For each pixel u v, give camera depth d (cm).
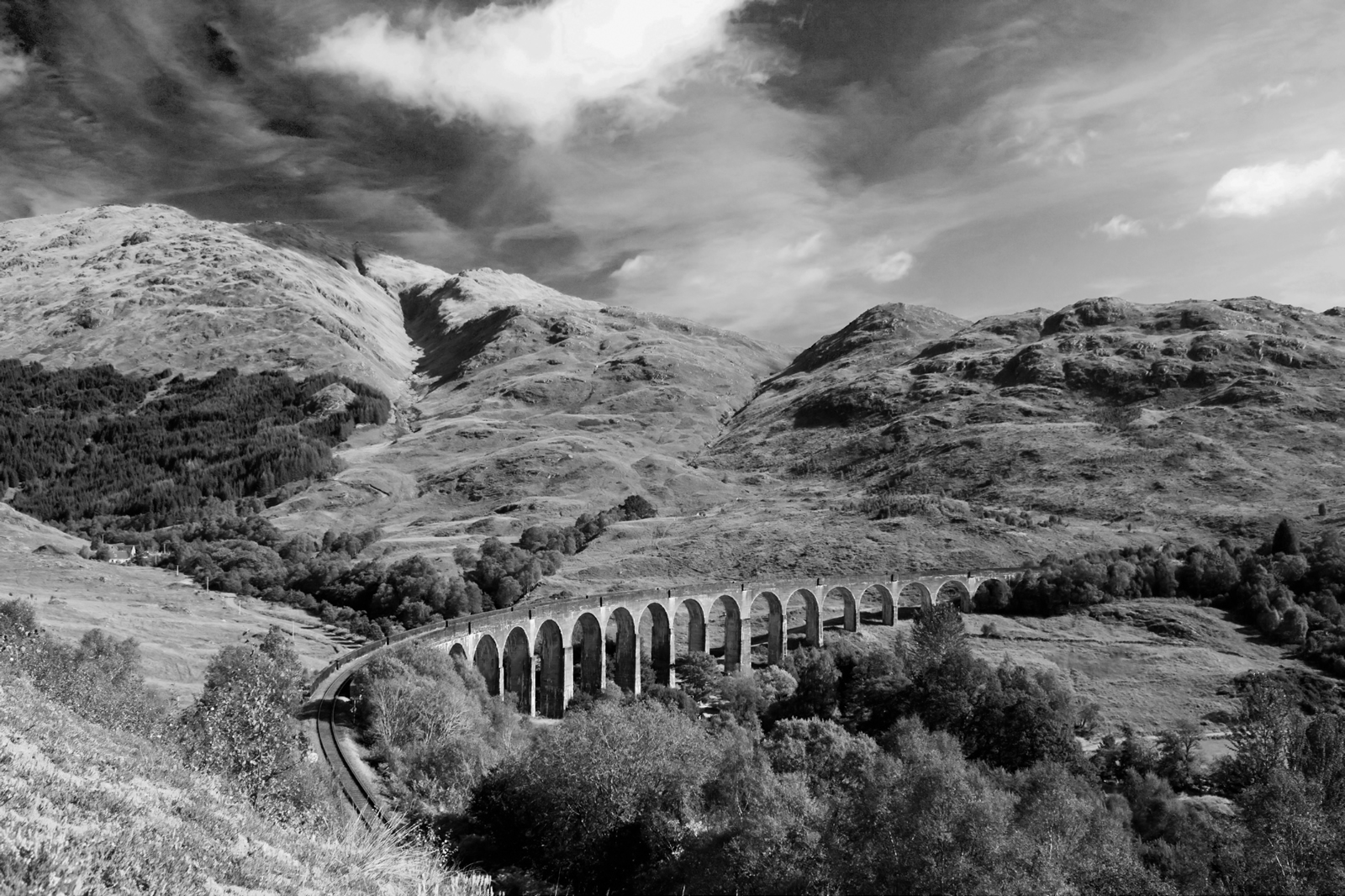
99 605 11162
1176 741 7544
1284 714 6644
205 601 12519
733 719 7750
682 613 13038
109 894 1005
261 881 1291
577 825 4128
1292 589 11562
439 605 11888
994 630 11156
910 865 3812
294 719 5247
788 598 11500
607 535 16850
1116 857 4372
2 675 2364
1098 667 10069
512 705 8262
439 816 4281
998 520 15850
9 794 1175
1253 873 4444
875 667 8775
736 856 3819
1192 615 11181
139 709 3888
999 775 6000
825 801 4438
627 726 4631
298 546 16450
